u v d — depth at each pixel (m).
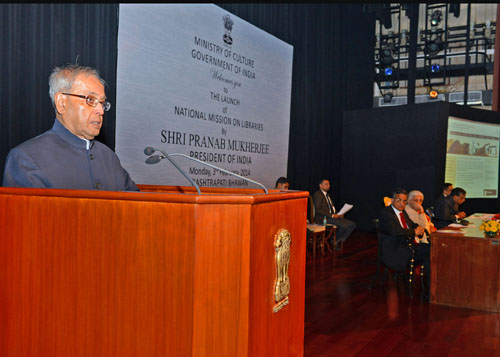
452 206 5.89
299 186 8.27
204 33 5.48
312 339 3.12
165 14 4.84
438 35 12.85
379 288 4.59
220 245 1.07
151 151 1.31
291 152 7.87
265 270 1.18
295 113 7.95
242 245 1.08
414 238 4.59
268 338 1.22
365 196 9.28
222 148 5.87
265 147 6.92
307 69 8.37
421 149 8.50
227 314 1.08
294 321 1.42
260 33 6.71
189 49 5.22
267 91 6.95
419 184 8.51
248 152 6.48
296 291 1.43
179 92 5.08
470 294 3.95
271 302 1.23
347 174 9.54
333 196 9.49
